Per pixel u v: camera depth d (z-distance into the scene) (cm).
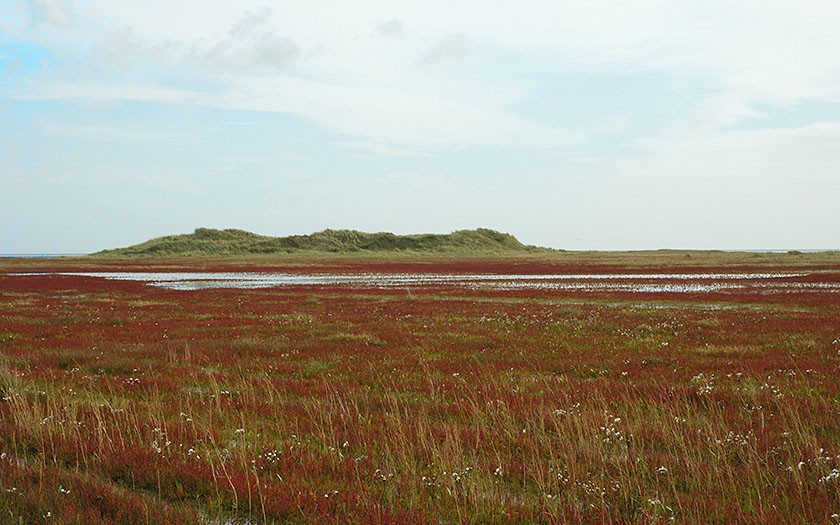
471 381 1422
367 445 850
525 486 702
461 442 854
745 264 10456
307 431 953
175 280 7025
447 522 608
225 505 657
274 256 19025
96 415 946
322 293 4891
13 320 2852
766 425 925
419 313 3216
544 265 11506
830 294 4025
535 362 1686
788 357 1667
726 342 2028
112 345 2022
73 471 730
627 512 629
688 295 4181
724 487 672
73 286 5747
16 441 859
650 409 1036
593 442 827
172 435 896
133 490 691
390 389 1338
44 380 1370
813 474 699
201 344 2038
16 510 593
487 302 3912
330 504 631
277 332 2480
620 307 3481
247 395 1211
